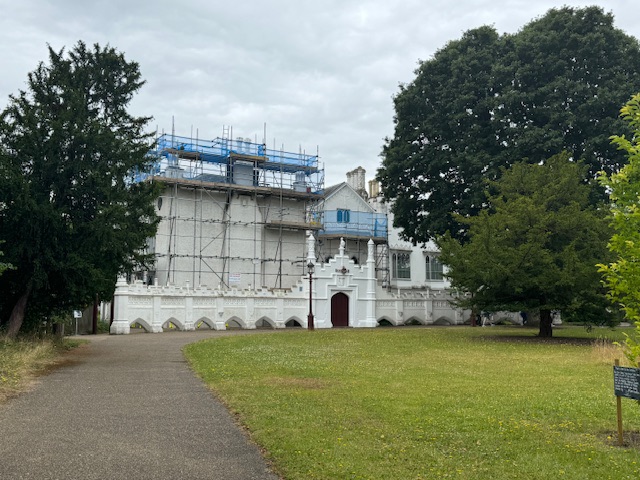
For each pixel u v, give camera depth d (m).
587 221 27.52
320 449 7.71
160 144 46.25
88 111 21.11
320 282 43.50
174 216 45.03
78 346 23.78
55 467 7.09
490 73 38.00
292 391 12.12
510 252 26.94
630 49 35.03
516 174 30.66
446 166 38.78
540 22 37.44
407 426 9.08
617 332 33.50
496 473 6.87
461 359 19.41
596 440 8.59
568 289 27.16
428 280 61.25
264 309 40.75
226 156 48.59
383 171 41.94
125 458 7.51
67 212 19.23
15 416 9.91
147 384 13.65
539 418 9.95
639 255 8.09
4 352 16.09
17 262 18.66
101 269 20.23
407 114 40.50
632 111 8.91
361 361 18.30
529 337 29.33
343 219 55.84
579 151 35.56
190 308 37.50
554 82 34.41
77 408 10.68
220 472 7.01
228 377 14.27
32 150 18.70
